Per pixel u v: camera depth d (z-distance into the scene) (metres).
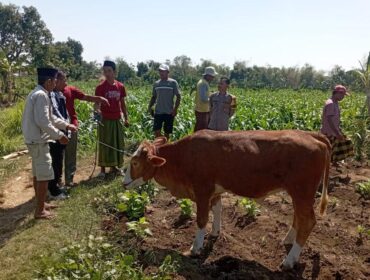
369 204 3.91
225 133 2.93
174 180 3.10
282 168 2.73
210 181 2.91
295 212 2.78
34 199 4.11
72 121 4.24
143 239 3.09
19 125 7.61
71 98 4.21
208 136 2.94
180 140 3.05
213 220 3.17
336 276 2.71
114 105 4.55
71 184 4.33
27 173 4.99
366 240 3.19
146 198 3.68
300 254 2.96
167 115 5.41
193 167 2.93
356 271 2.75
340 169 5.04
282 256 2.94
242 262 2.84
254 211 3.51
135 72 31.80
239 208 3.70
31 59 28.59
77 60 49.75
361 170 5.05
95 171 4.98
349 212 3.70
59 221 3.42
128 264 2.58
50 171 3.45
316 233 3.29
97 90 4.56
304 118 8.48
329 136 4.71
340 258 2.93
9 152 6.14
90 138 6.27
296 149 2.70
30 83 17.77
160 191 4.16
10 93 15.23
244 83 31.83
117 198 3.71
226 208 3.71
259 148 2.78
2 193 4.28
